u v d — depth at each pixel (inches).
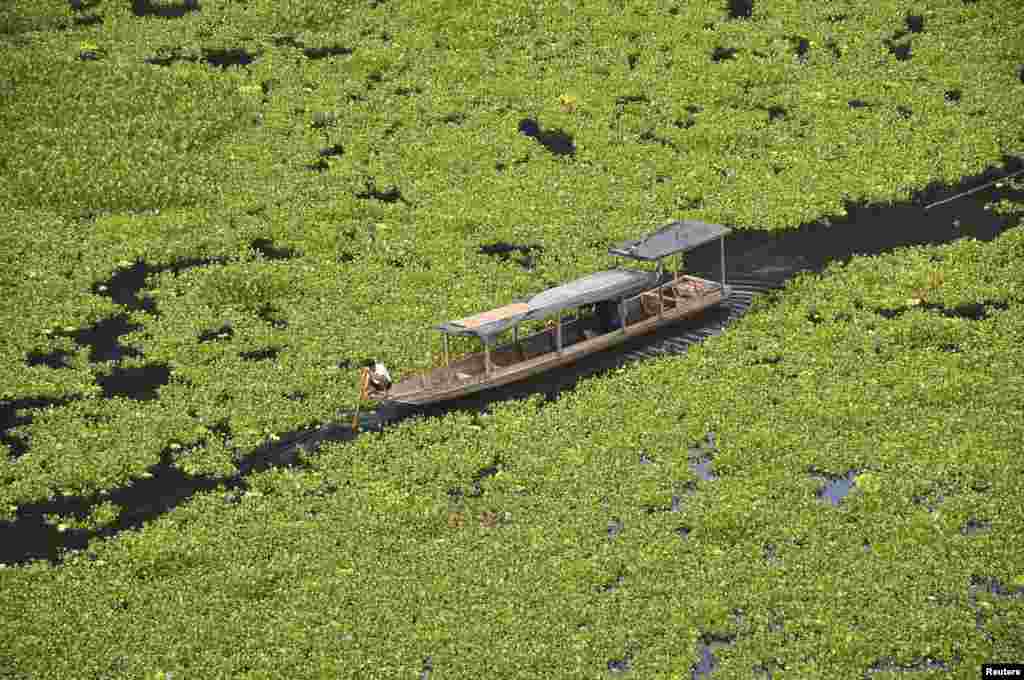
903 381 7185.0
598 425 7027.6
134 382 7549.2
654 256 7534.5
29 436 7160.4
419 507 6540.4
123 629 5905.5
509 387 7396.7
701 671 5610.2
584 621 5831.7
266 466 6929.1
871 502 6378.0
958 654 5580.7
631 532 6294.3
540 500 6545.3
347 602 6008.9
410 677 5610.2
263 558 6289.4
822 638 5649.6
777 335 7677.2
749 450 6786.4
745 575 6008.9
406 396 7180.1
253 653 5753.0
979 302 7834.6
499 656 5659.5
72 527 6560.0
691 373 7377.0
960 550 6082.7
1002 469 6530.5
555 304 7308.1
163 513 6643.7
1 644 5821.9
